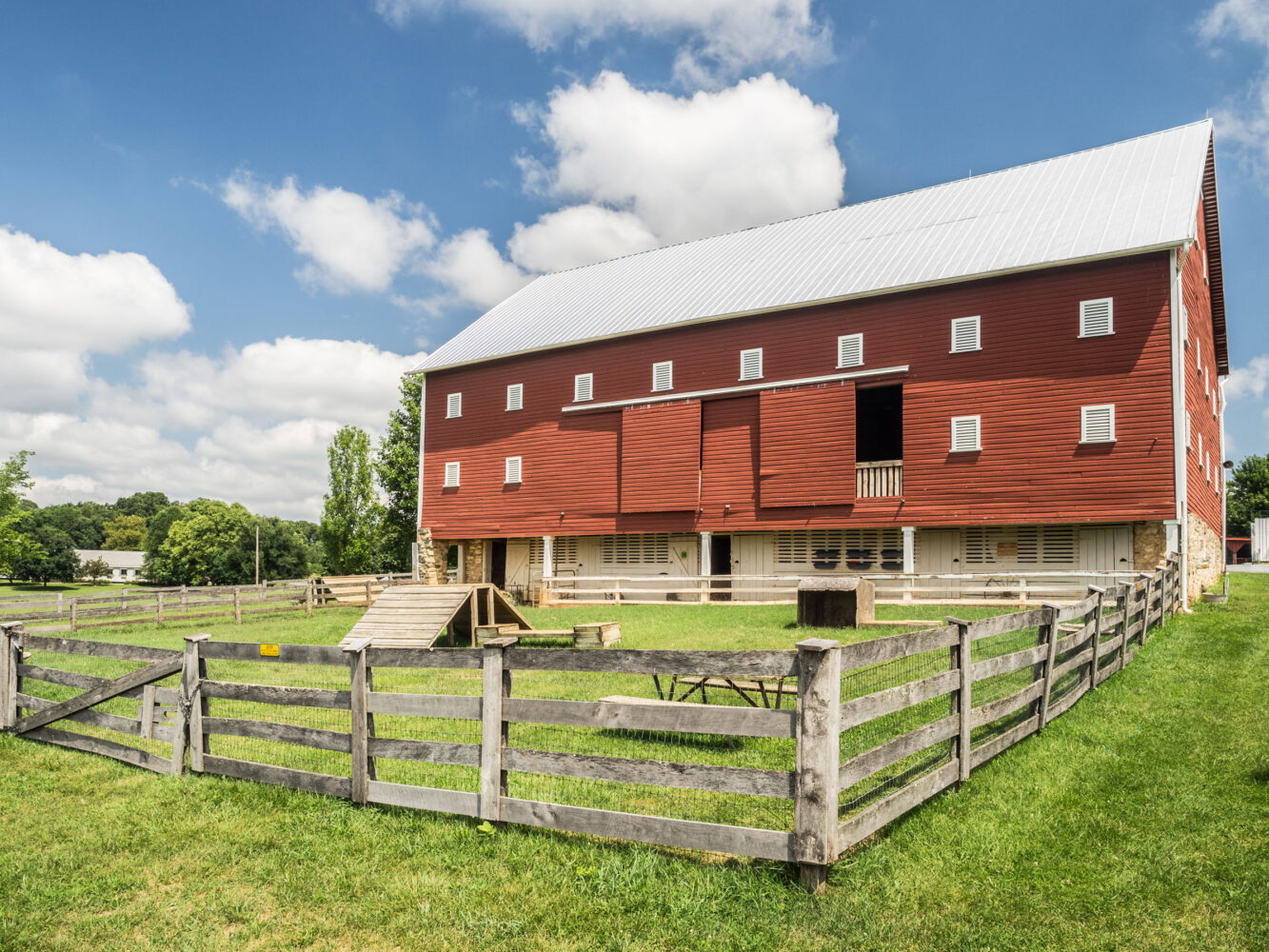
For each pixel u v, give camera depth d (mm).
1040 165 26750
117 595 24828
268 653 7520
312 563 112688
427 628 14492
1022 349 21625
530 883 5383
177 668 8328
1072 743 8109
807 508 24688
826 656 5059
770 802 6469
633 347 28625
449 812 6480
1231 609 19562
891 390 28688
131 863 5984
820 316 24906
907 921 4766
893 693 5840
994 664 7434
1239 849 5621
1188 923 4734
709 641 15461
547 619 21953
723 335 26750
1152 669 11617
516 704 6223
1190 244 19594
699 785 5418
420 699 6664
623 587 29031
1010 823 6098
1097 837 5891
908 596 21469
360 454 50938
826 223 30016
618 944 4656
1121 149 25375
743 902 4980
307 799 7074
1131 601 12766
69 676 9297
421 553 32969
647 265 33781
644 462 27766
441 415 33250
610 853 5688
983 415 22031
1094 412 20578
